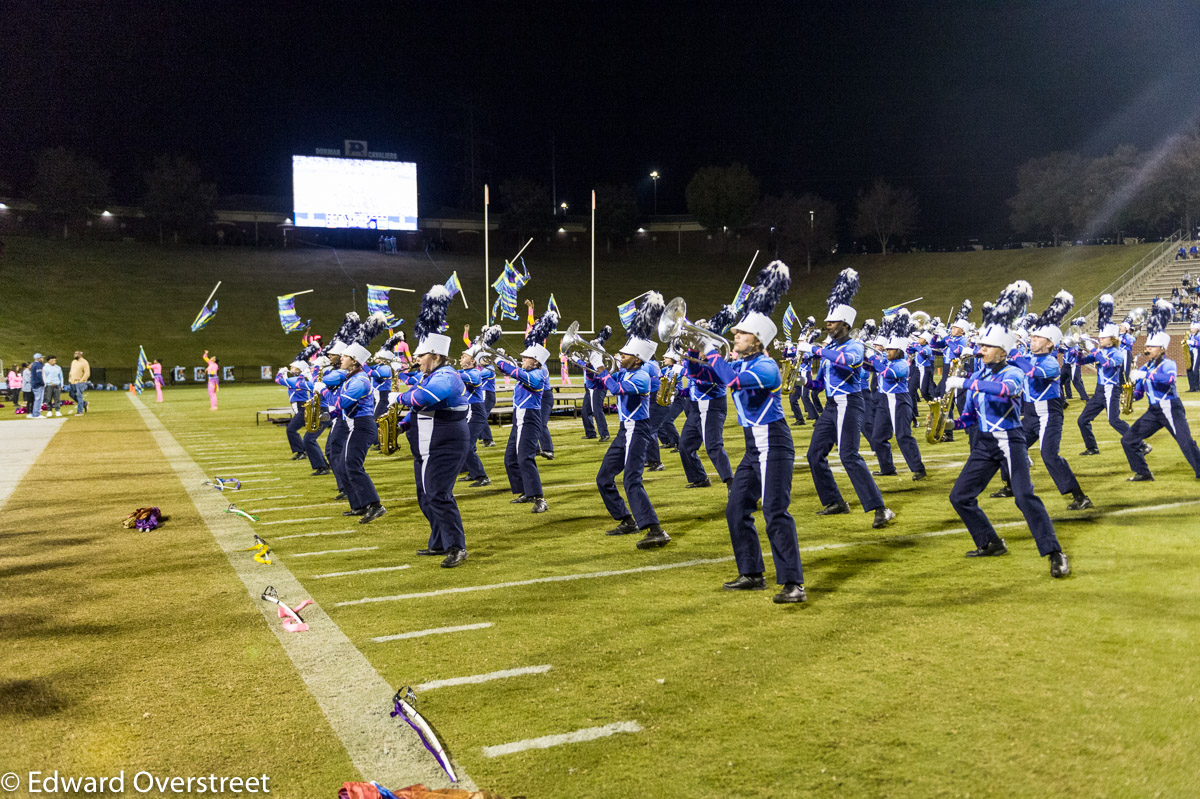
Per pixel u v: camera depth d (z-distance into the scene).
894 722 3.57
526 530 7.80
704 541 7.16
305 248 60.47
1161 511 7.61
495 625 5.00
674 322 5.74
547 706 3.84
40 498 9.89
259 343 46.16
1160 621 4.71
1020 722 3.53
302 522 8.35
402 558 6.79
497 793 3.09
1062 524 7.24
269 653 4.60
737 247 65.75
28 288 46.59
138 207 59.12
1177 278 40.03
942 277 53.78
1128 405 9.69
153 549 7.20
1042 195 56.31
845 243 69.25
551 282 59.03
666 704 3.82
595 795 3.07
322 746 3.52
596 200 65.50
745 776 3.17
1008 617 4.87
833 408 7.73
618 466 7.27
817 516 8.02
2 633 5.00
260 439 16.55
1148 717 3.55
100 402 29.14
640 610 5.22
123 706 3.93
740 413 5.44
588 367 9.18
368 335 9.51
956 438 14.11
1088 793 2.99
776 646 4.51
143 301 48.31
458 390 6.50
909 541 6.89
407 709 3.66
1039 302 45.00
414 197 60.06
